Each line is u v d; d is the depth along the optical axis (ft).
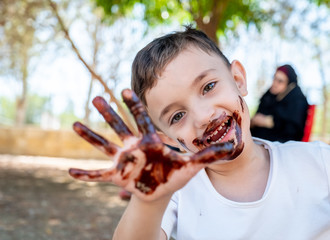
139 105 3.37
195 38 5.07
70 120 96.43
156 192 3.36
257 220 4.75
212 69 4.76
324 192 4.85
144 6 17.54
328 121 63.72
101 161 39.68
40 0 23.02
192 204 5.10
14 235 13.47
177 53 4.78
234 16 18.94
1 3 23.32
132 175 3.33
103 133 36.35
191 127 4.60
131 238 3.77
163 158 3.35
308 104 13.34
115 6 17.04
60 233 13.97
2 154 41.75
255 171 5.07
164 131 4.86
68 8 33.40
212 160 3.36
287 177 4.91
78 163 36.60
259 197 4.94
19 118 54.44
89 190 23.07
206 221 4.94
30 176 27.50
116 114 3.42
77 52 12.55
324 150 5.12
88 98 34.53
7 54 43.52
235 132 4.64
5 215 16.11
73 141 41.57
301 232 4.66
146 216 3.71
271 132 13.16
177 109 4.70
